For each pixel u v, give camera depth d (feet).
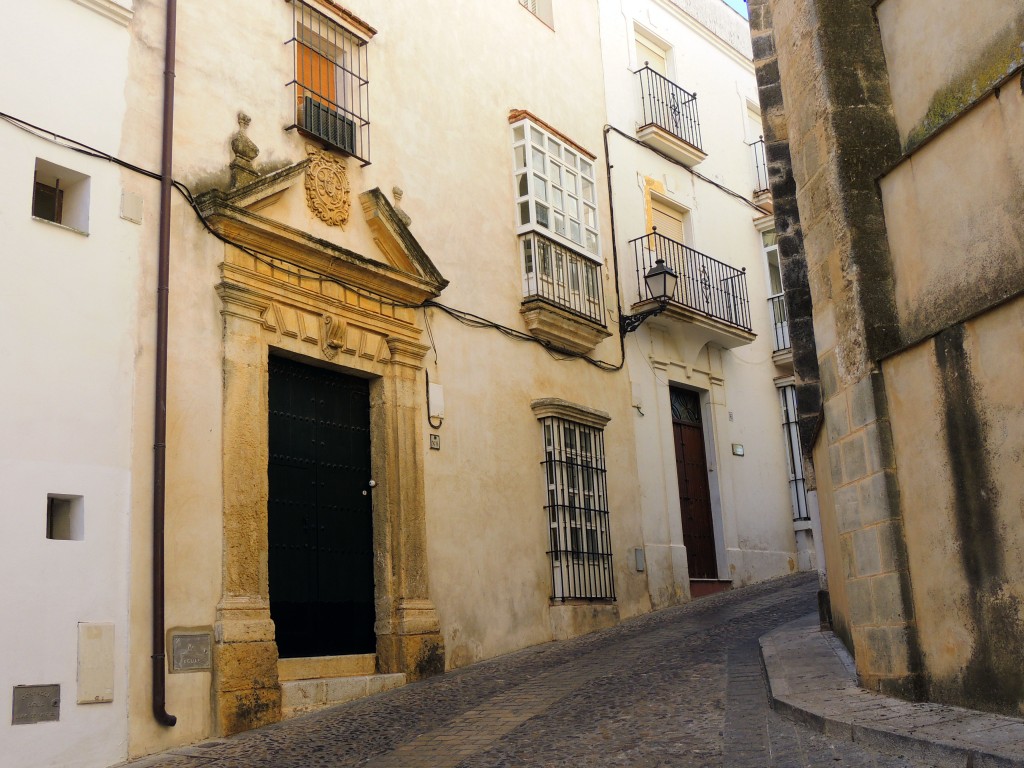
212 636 28.14
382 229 36.32
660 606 47.80
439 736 24.18
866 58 24.21
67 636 24.76
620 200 52.44
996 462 19.21
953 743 16.55
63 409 25.75
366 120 37.37
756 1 38.99
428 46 41.65
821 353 25.11
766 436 60.54
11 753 23.13
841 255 23.67
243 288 30.89
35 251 25.94
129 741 25.53
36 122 26.58
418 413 37.06
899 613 21.48
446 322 39.42
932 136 21.39
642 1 58.59
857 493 23.25
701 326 54.44
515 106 46.34
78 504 25.72
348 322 34.88
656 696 25.77
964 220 20.63
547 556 41.86
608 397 48.03
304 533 32.99
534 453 42.45
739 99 65.82
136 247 28.32
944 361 20.56
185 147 30.45
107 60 28.68
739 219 62.85
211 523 28.86
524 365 42.98
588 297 46.98
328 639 33.06
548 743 22.07
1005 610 18.90
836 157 23.77
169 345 28.76
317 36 36.45
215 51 32.17
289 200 33.55
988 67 20.52
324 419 34.60
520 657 36.88
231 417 29.94
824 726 19.83
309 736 26.07
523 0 50.19
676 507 50.78
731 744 19.98
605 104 53.31
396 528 35.27
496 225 43.21
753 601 46.70
